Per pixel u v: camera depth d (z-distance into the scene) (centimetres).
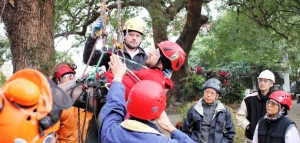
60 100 207
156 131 231
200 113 448
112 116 245
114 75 270
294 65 2408
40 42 566
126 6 1282
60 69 377
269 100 408
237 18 1342
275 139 401
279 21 1401
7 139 179
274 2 1306
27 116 182
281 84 3053
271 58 1731
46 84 189
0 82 976
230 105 1644
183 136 258
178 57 297
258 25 1333
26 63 558
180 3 1243
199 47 2834
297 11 1284
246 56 1714
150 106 228
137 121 234
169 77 310
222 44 1633
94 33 308
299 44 1392
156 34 1586
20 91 177
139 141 224
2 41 1016
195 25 1579
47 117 190
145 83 236
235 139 605
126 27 339
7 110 180
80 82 287
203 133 443
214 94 446
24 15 556
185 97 1584
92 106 289
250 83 2892
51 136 200
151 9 995
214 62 1983
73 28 1262
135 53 342
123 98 256
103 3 294
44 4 576
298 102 2111
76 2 1163
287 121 403
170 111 1523
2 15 559
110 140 231
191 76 1574
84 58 319
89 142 307
